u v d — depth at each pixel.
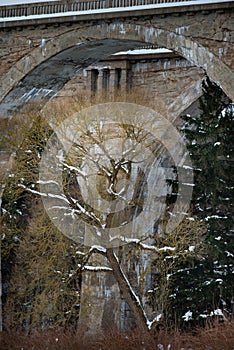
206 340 27.59
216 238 35.12
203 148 36.31
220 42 28.36
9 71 32.34
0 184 35.56
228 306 34.88
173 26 29.17
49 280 37.19
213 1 28.17
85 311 37.09
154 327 32.59
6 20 31.89
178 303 35.50
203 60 28.64
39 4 31.66
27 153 37.06
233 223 35.50
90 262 37.00
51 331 33.97
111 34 30.23
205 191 36.28
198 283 35.50
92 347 30.22
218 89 36.56
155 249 34.19
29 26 31.72
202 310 34.97
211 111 36.56
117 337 30.73
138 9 29.45
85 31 30.75
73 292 36.88
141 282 34.25
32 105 35.12
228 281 35.00
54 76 33.22
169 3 28.94
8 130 34.97
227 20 28.25
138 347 29.16
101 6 30.45
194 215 35.91
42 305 36.28
